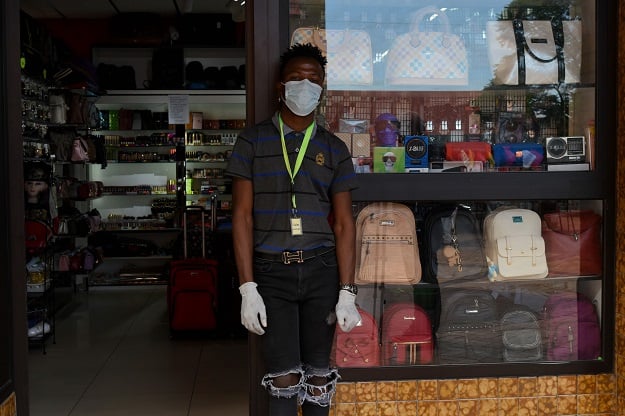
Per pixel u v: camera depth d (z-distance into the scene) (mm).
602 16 3086
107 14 8297
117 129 8531
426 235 3127
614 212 3107
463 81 3162
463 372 3021
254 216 2436
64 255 6785
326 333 2443
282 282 2373
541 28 3229
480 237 3164
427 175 3029
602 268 3152
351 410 2975
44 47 6461
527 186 3066
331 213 2705
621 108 3043
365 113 3113
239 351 5301
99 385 4465
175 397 4219
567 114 3229
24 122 5883
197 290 5590
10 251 2881
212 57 8789
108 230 8500
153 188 8711
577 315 3174
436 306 3119
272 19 2902
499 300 3166
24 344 2975
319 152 2432
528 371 3055
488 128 3186
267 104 2910
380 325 3070
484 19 3203
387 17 3117
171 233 8758
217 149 8930
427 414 3008
